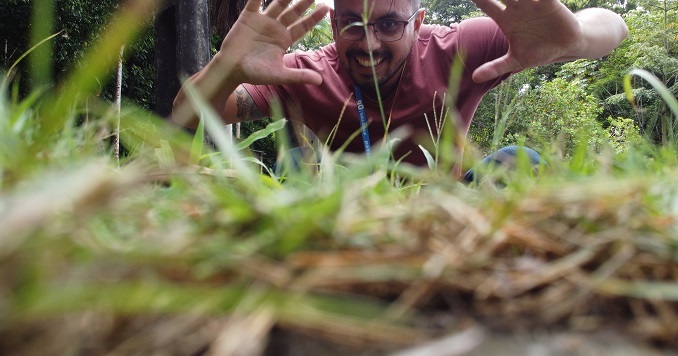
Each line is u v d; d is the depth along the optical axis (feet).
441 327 1.18
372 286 1.23
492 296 1.25
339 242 1.30
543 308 1.24
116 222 1.44
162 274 1.10
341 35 6.43
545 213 1.52
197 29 9.29
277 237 1.21
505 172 2.22
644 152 2.58
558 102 30.83
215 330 1.03
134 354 0.99
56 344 0.95
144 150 2.20
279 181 2.69
